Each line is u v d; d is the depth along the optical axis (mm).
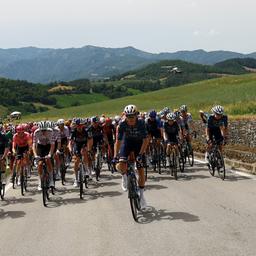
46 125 9570
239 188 9273
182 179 11219
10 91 162750
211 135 11258
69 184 11797
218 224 6395
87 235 6215
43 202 8836
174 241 5664
